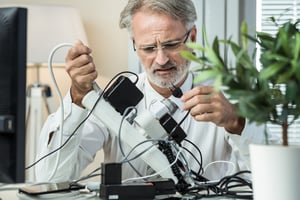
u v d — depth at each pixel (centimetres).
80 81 151
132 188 129
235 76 96
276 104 97
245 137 153
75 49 153
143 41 173
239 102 97
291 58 93
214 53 97
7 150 115
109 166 130
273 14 291
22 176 116
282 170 98
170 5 170
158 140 145
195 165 188
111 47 284
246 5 289
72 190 143
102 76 284
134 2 177
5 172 116
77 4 285
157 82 177
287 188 98
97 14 285
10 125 113
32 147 252
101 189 130
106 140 197
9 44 113
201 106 150
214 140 193
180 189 143
